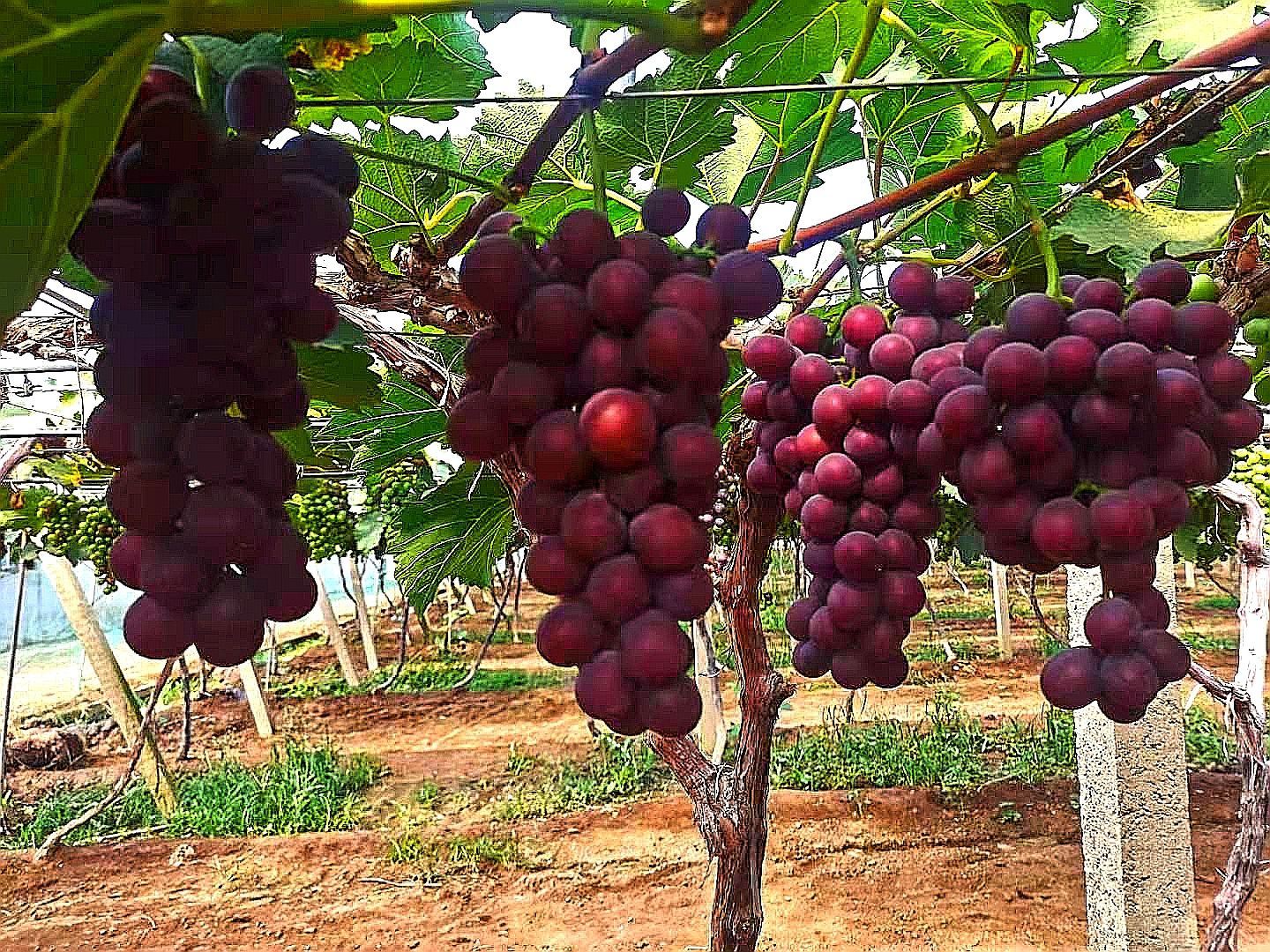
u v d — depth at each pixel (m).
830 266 1.74
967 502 1.26
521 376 0.89
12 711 14.97
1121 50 1.74
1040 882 6.32
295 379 0.92
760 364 1.47
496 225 1.02
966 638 14.62
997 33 1.62
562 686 13.63
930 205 1.59
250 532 0.81
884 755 8.77
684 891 6.51
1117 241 1.69
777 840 7.18
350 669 14.20
